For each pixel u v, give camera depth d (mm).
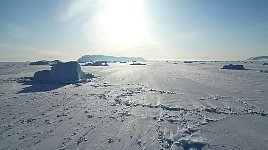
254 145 7633
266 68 60531
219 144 7723
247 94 17625
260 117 11078
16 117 11508
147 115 11539
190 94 17625
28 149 7570
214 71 47094
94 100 15719
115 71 47625
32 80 28266
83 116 11500
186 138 8266
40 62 102375
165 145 7711
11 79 31391
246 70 50875
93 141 8156
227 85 23234
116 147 7598
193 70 50750
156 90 19812
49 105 14273
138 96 16938
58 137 8602
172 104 13945
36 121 10766
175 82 26047
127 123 10227
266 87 21766
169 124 9992
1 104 14734
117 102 14891
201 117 11070
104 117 11258
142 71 47125
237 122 10234
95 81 28094
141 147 7570
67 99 16250
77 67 29500
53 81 27266
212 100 15188
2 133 9164
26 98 16859
